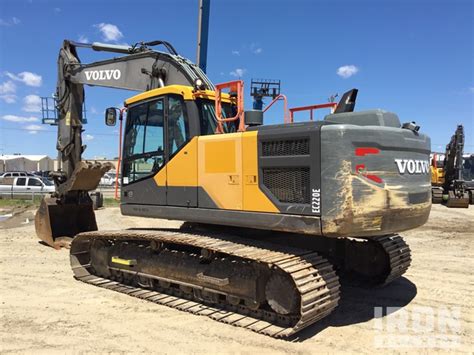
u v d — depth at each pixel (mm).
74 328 4926
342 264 6449
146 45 8086
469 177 25578
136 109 6508
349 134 4363
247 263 5062
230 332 4781
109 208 19125
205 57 9180
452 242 10656
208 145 5395
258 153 4922
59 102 9617
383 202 4480
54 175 9500
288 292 4609
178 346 4426
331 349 4371
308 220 4512
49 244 9562
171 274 5816
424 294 6266
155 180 6062
